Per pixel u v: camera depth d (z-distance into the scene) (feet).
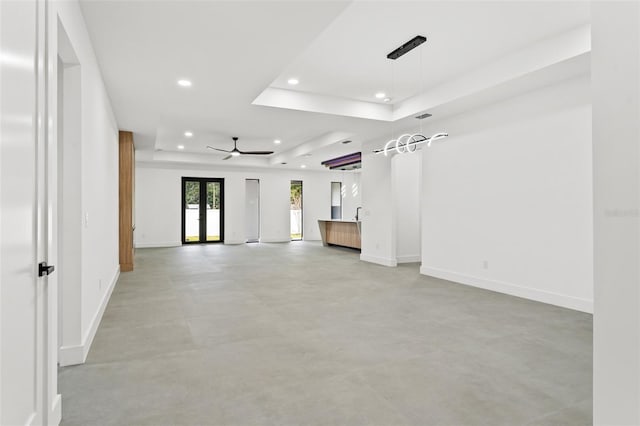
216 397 7.19
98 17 9.27
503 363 8.80
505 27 11.78
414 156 26.63
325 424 6.29
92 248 10.57
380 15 11.03
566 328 11.44
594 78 3.31
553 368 8.52
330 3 8.71
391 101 19.69
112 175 17.07
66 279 8.76
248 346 9.89
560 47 12.17
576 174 13.64
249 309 13.58
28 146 4.68
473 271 17.88
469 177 18.13
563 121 14.05
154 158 34.42
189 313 13.05
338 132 26.11
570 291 13.82
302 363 8.80
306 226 44.37
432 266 20.48
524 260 15.48
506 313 13.10
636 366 3.01
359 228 32.04
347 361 8.91
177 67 12.61
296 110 18.15
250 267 23.56
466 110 18.02
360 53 13.73
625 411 3.08
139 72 12.99
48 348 5.55
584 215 13.41
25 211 4.59
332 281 18.95
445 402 7.00
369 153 26.32
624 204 3.09
